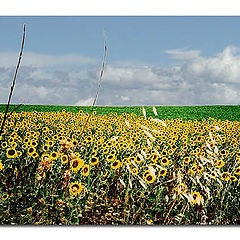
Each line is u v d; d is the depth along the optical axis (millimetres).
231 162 4500
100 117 10336
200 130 7879
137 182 3533
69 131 7410
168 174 3807
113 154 3906
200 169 3330
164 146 5496
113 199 3408
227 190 3646
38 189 3277
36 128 7574
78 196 3174
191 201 2963
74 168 3078
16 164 3625
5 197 3158
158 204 3342
